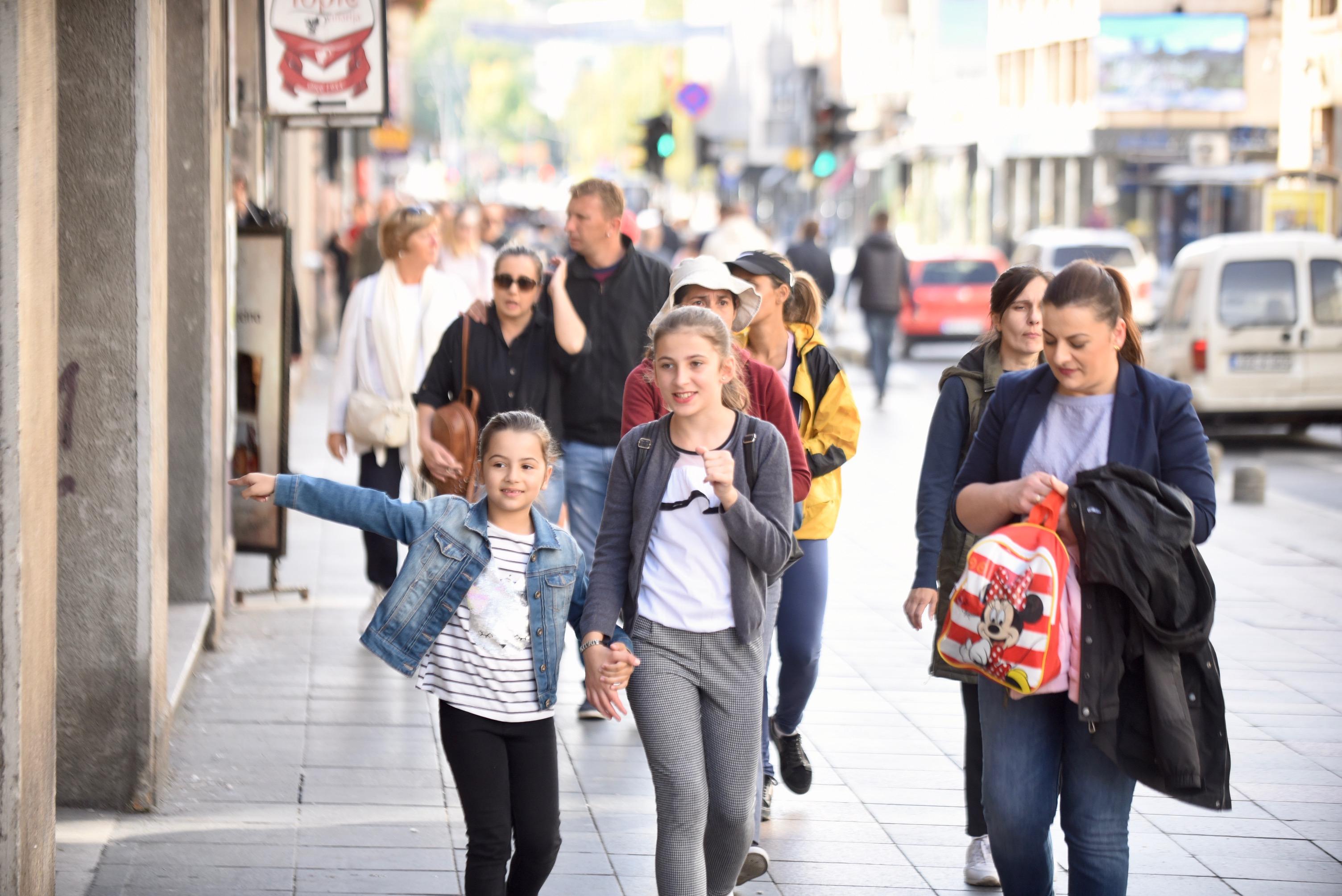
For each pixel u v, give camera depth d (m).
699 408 17.06
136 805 22.75
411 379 32.94
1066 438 16.59
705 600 17.25
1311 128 131.38
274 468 36.31
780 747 23.88
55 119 16.83
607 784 24.69
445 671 17.38
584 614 17.31
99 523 22.23
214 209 32.12
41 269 16.19
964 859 22.03
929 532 19.69
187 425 31.91
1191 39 166.38
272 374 36.16
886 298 80.25
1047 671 15.65
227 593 35.75
